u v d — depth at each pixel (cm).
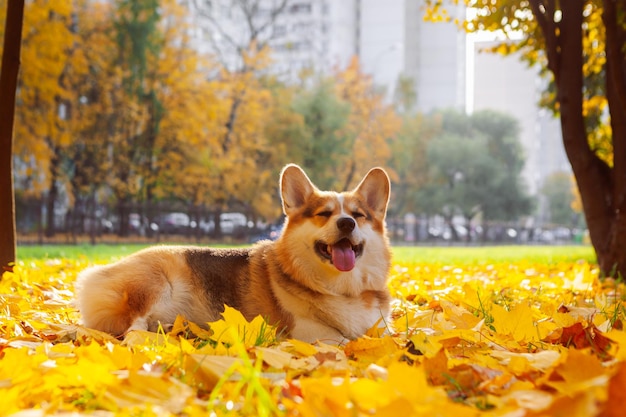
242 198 3888
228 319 408
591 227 987
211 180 3706
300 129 4044
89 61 3391
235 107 3825
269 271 495
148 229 3228
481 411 249
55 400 270
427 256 1867
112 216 3316
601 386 230
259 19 7425
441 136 6066
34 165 3569
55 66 2992
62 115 4016
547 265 1236
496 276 1022
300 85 4609
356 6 10400
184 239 3347
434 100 10756
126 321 482
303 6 7950
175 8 3675
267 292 489
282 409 251
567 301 670
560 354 329
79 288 507
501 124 6725
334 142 4097
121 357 325
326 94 4216
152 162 3569
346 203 491
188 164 3575
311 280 473
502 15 1104
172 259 508
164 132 3494
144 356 326
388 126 4775
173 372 310
